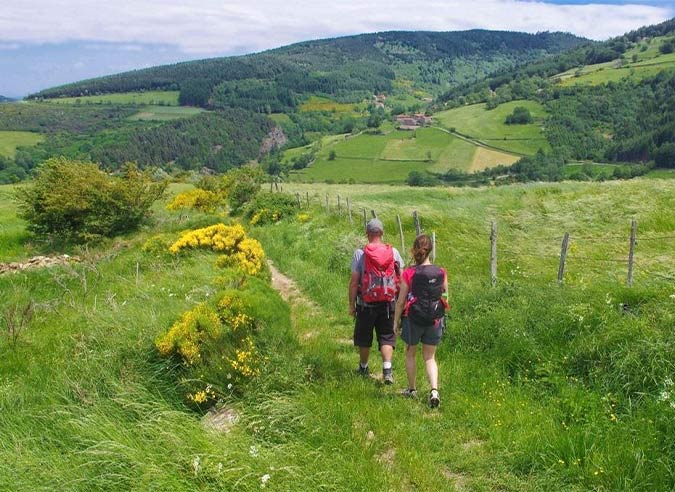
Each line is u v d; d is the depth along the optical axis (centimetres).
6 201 3186
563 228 1775
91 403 541
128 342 655
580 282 891
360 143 14138
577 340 614
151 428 478
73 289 1127
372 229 625
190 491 396
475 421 519
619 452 430
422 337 570
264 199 2383
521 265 1356
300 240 1673
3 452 456
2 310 921
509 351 652
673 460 416
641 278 1033
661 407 472
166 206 2914
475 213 2002
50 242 1972
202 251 1362
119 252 1596
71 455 450
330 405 541
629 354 539
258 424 502
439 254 1495
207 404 571
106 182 2052
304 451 457
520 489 416
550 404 535
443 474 441
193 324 633
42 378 618
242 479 404
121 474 418
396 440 490
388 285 605
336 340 803
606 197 2033
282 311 734
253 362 592
